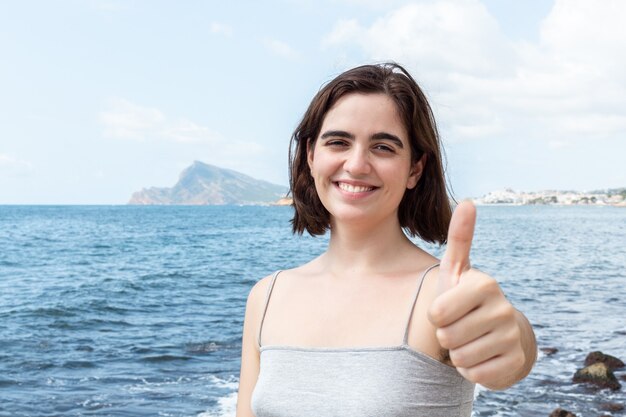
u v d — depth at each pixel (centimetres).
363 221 220
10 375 1157
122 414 932
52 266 3288
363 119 215
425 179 234
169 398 999
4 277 2844
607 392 953
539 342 1317
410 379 202
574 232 5812
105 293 2305
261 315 243
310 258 3672
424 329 204
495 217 10119
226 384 1071
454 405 206
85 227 7350
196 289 2405
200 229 6944
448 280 148
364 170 215
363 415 201
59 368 1209
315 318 224
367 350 208
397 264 225
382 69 225
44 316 1823
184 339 1458
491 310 140
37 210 16350
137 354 1320
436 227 238
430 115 228
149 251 4169
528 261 3192
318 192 231
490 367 140
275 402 217
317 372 212
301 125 238
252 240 5159
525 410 877
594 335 1391
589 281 2417
